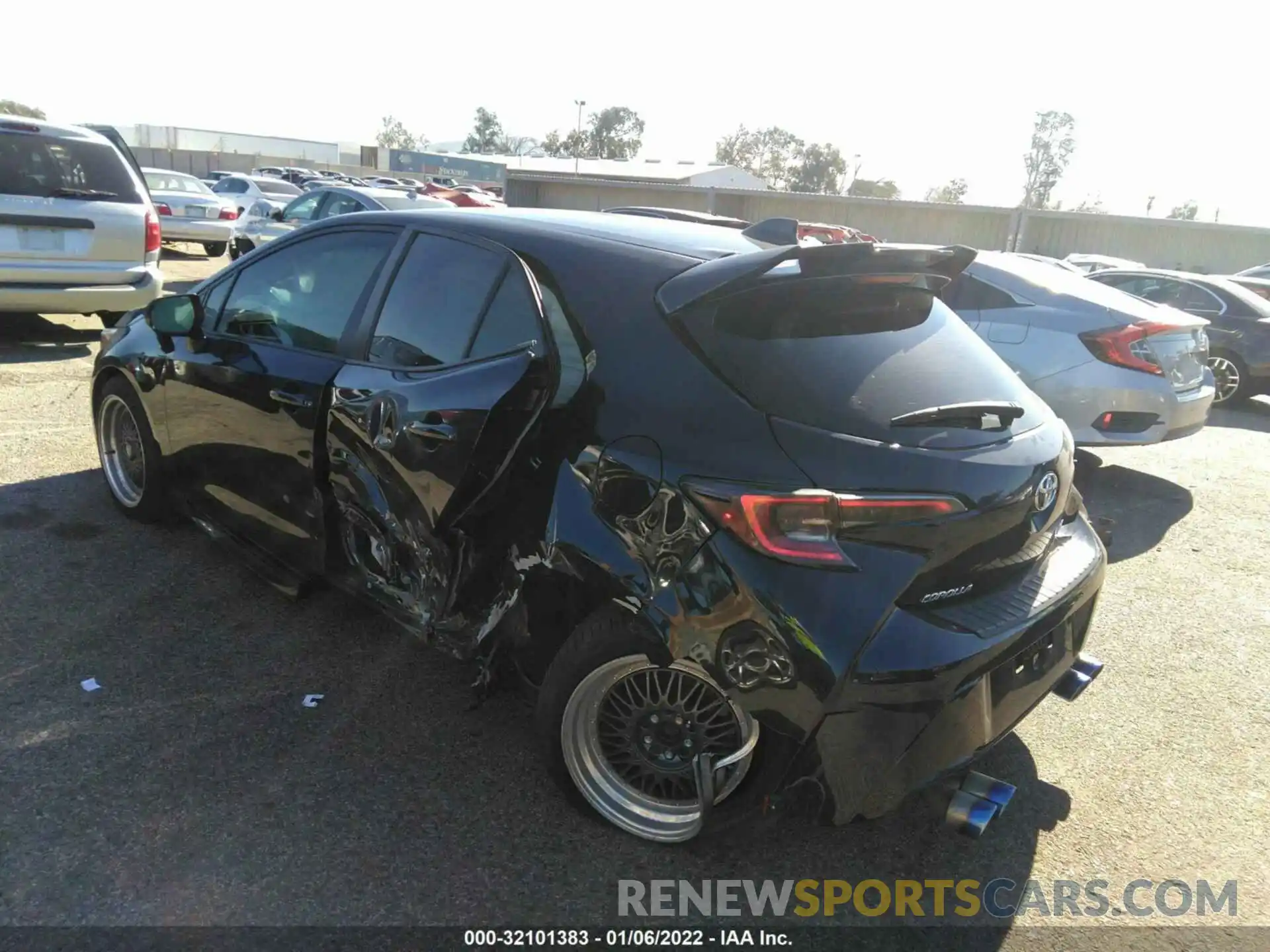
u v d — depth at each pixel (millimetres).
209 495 3889
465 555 2729
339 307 3344
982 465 2297
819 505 2109
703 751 2455
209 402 3707
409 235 3215
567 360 2529
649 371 2398
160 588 3826
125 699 3055
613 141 110812
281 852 2443
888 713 2135
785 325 2412
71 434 5656
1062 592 2574
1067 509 2816
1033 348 6086
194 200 16594
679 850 2574
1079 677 2844
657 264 2611
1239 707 3566
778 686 2141
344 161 84250
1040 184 79688
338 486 3121
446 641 2859
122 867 2350
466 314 2893
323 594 3867
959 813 2457
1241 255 30594
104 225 7523
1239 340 9875
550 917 2316
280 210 13836
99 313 7734
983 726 2316
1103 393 5898
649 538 2283
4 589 3701
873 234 35625
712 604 2182
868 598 2119
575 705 2529
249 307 3754
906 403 2340
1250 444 8359
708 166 70625
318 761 2820
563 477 2457
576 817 2668
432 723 3057
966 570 2297
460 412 2639
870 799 2195
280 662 3342
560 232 2865
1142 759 3189
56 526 4344
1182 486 6754
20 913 2189
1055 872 2615
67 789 2609
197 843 2451
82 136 7625
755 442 2209
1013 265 6488
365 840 2516
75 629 3459
